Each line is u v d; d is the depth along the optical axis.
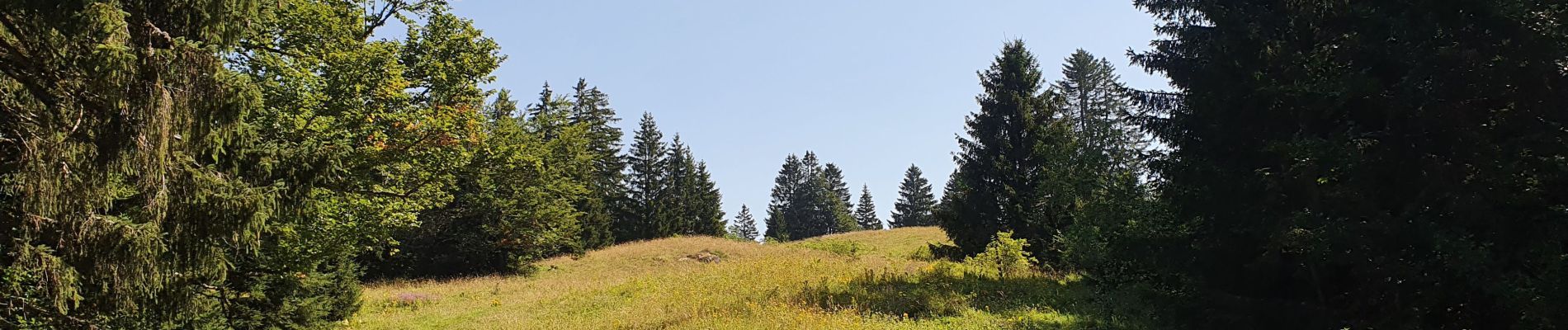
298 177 7.64
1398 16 8.47
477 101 15.34
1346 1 9.38
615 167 60.75
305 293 12.67
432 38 14.12
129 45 5.85
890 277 17.55
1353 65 9.15
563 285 24.20
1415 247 7.98
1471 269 7.32
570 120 55.59
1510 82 7.65
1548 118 7.66
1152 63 12.16
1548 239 7.24
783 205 106.19
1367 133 8.84
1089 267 15.97
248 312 10.18
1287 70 9.67
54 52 5.67
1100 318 13.21
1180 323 10.70
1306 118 9.49
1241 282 10.12
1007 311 13.65
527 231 34.25
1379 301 8.74
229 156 7.07
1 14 5.45
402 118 12.91
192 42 5.91
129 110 5.68
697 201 72.81
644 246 42.41
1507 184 7.52
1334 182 8.94
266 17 7.52
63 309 5.79
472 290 24.56
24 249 5.54
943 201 29.44
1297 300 9.80
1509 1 7.46
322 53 11.88
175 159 6.09
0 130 5.86
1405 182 8.23
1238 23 10.78
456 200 33.69
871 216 116.38
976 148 25.53
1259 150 10.14
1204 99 10.55
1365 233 8.12
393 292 24.56
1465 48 7.95
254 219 6.57
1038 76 25.83
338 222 12.02
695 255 37.56
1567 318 6.68
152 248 5.92
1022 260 18.77
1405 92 8.24
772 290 16.62
